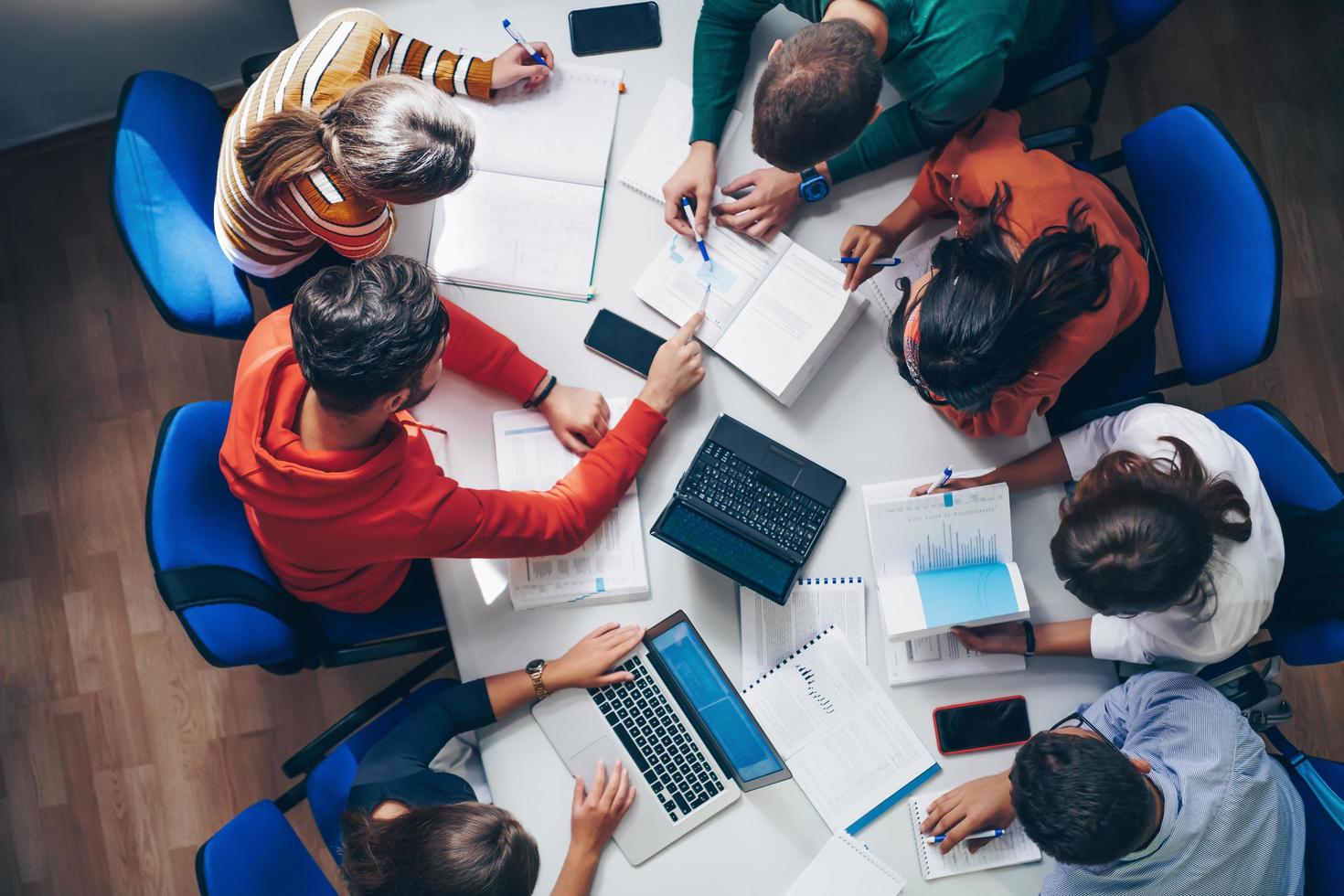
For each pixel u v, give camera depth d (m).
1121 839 1.43
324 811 1.84
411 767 1.60
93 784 2.41
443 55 1.71
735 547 1.66
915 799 1.67
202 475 1.63
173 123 1.72
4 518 2.47
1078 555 1.47
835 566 1.70
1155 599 1.44
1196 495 1.50
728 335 1.71
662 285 1.74
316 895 1.73
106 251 2.51
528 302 1.76
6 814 2.41
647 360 1.74
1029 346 1.42
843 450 1.72
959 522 1.64
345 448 1.41
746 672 1.70
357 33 1.60
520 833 1.46
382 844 1.43
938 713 1.68
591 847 1.63
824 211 1.76
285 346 1.47
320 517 1.44
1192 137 1.64
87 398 2.49
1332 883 1.61
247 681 2.42
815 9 1.60
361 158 1.35
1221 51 2.46
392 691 1.93
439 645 1.87
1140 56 2.46
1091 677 1.70
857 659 1.69
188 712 2.42
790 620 1.70
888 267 1.74
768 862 1.66
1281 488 1.67
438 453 1.72
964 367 1.41
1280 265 1.57
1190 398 2.41
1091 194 1.63
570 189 1.76
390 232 1.63
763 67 1.78
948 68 1.54
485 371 1.68
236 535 1.67
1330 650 1.59
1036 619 1.71
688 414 1.73
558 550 1.62
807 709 1.69
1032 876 1.65
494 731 1.69
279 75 1.55
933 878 1.65
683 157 1.77
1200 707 1.59
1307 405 2.39
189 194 1.72
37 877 2.40
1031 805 1.45
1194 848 1.51
